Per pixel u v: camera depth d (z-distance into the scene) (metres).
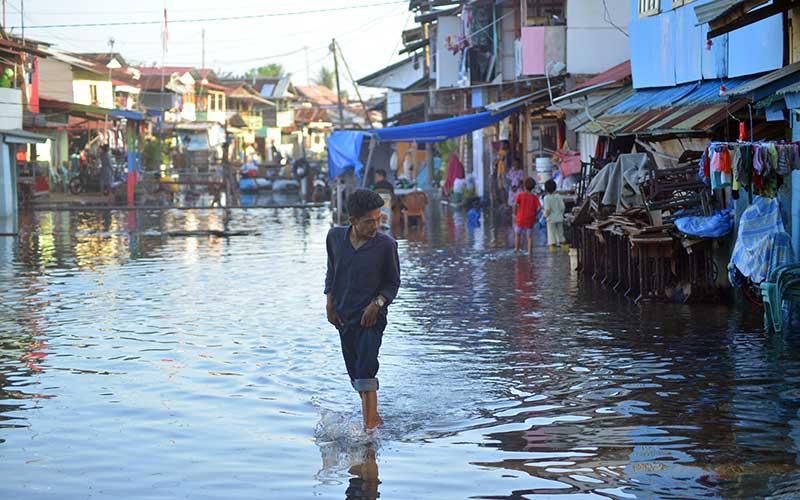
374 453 6.76
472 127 30.16
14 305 13.76
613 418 7.48
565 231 20.34
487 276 16.62
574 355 9.86
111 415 7.80
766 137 13.39
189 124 71.62
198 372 9.34
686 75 17.97
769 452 6.53
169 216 36.47
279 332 11.48
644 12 19.98
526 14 28.62
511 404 8.01
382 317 7.29
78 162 53.22
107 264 19.45
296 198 53.03
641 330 11.12
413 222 30.20
